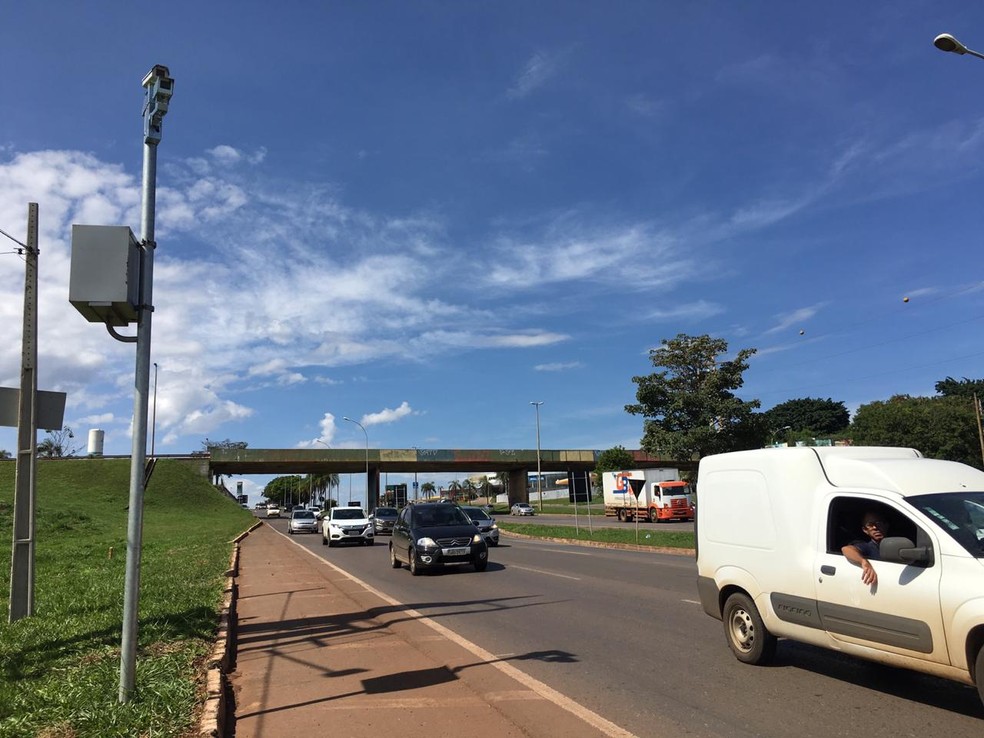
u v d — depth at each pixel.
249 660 7.91
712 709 5.65
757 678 6.51
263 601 12.60
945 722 5.18
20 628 8.48
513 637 8.73
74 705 5.17
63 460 76.12
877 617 5.36
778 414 98.25
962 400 62.66
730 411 31.33
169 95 5.60
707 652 7.65
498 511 87.06
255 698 6.32
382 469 82.56
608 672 6.89
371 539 30.89
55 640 7.72
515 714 5.62
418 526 17.38
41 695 5.43
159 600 10.62
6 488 64.06
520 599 11.99
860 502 5.81
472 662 7.44
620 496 52.28
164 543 28.14
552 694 6.14
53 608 10.05
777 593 6.44
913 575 5.12
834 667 6.84
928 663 5.02
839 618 5.72
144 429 5.43
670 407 32.16
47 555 20.12
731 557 7.07
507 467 87.88
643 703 5.85
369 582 15.26
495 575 15.90
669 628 9.07
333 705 6.01
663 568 16.42
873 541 5.68
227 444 99.06
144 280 5.40
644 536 27.41
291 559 22.62
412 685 6.58
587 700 5.97
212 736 4.75
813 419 94.56
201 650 7.42
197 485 76.19
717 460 7.43
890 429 59.34
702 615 9.95
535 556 21.12
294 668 7.44
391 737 5.13
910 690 6.00
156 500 69.00
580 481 50.62
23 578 9.48
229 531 40.16
